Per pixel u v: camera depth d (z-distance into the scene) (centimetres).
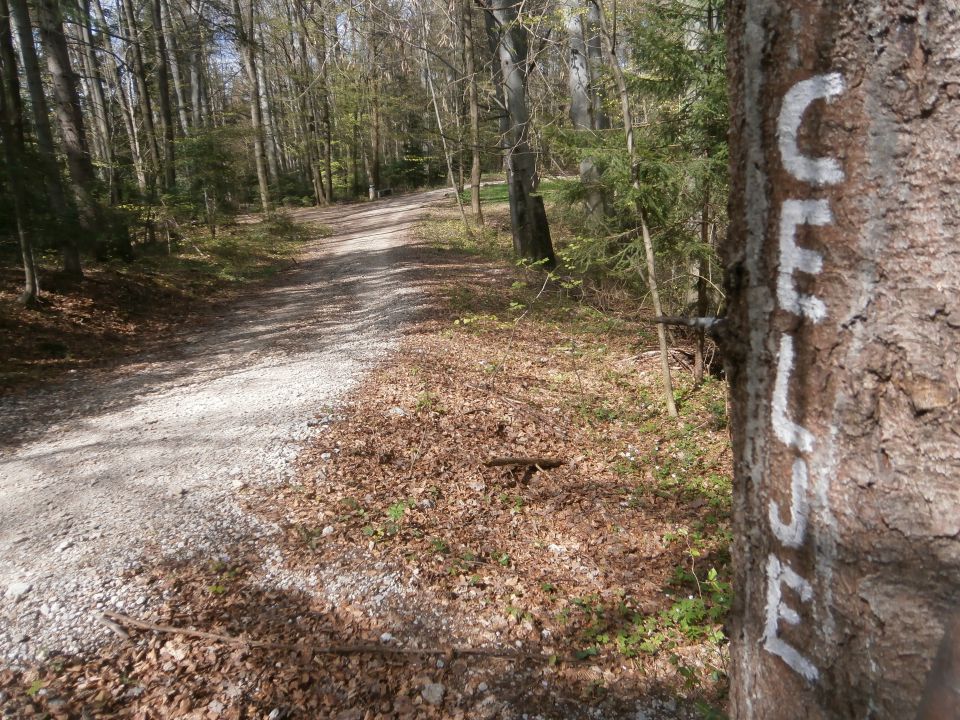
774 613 135
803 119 117
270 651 382
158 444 661
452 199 3375
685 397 855
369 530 509
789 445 128
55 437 691
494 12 1477
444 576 463
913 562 110
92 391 848
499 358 986
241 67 3431
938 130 104
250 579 446
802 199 120
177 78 3145
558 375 928
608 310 990
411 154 4594
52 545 476
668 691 369
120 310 1236
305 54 3022
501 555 499
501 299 1375
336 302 1403
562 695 366
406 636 404
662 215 710
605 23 716
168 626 395
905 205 108
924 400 108
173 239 1841
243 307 1403
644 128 755
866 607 115
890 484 112
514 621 423
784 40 119
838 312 116
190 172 1942
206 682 357
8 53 1115
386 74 3203
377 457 629
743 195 135
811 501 123
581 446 707
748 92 129
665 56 677
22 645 376
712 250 719
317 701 353
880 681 113
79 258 1382
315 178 4069
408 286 1471
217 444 655
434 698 360
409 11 2088
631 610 436
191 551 474
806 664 127
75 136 1439
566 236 1933
